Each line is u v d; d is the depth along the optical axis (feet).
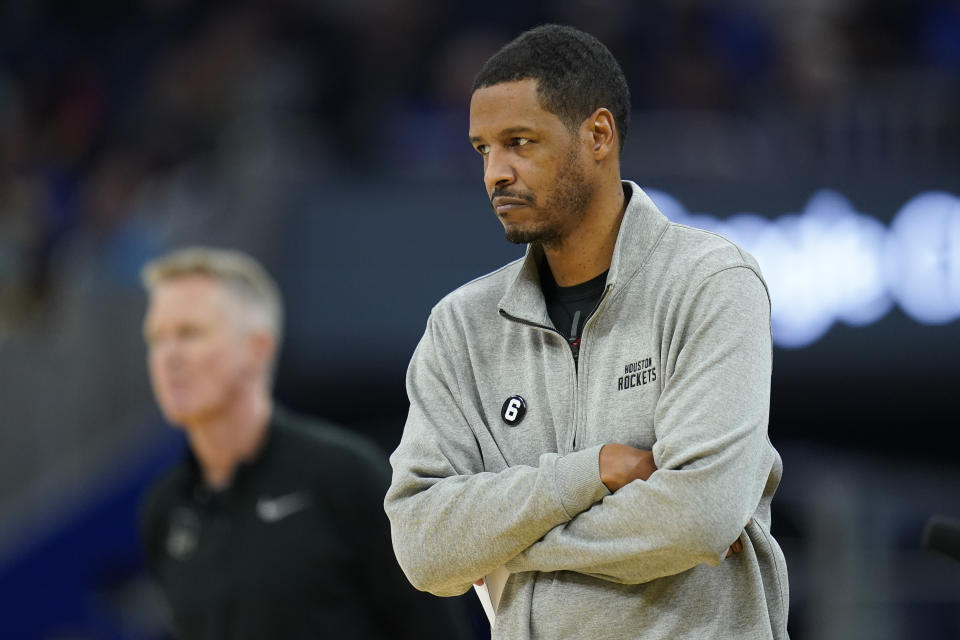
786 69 101.71
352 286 87.81
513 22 108.17
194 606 38.93
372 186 91.50
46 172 114.73
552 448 24.45
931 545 28.43
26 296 103.60
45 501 82.53
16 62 121.70
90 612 80.59
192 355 39.70
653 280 24.34
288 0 112.68
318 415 89.20
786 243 85.81
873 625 68.85
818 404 87.30
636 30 102.78
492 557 23.50
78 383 89.97
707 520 21.83
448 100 101.55
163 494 40.93
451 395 25.80
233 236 92.02
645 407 23.72
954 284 84.33
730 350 23.06
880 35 107.34
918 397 85.92
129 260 96.63
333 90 105.29
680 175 89.97
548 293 25.82
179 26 120.88
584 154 24.02
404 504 24.72
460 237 88.74
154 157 112.16
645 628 23.12
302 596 37.65
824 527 71.46
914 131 95.91
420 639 37.99
